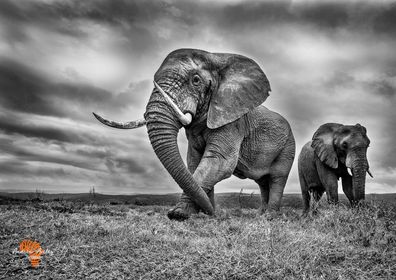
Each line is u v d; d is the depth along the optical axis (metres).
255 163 11.86
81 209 10.87
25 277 4.50
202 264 4.70
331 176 14.34
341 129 13.95
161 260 4.94
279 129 12.34
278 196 12.45
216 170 9.67
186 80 9.28
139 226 7.23
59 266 4.82
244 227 6.89
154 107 8.92
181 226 7.46
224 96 9.84
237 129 10.45
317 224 7.81
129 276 4.46
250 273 4.38
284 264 4.52
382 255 5.09
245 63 10.42
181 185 8.75
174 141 8.87
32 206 10.49
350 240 6.10
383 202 9.32
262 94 10.35
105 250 5.40
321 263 4.75
